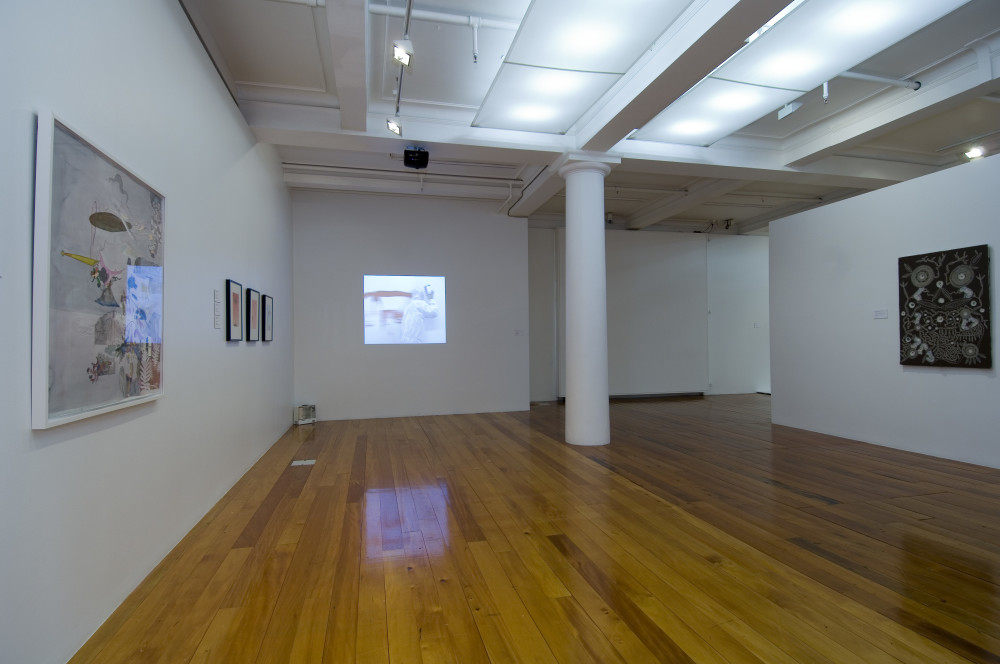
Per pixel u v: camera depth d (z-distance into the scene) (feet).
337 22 11.10
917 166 22.75
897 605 7.63
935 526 10.83
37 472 5.79
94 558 7.00
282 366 21.81
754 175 21.65
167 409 9.59
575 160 18.85
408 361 26.37
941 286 16.63
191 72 11.02
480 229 27.45
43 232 5.79
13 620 5.34
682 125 17.79
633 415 26.32
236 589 8.21
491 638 6.83
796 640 6.75
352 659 6.38
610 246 32.96
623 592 8.08
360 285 25.88
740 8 10.59
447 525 11.06
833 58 13.41
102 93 7.28
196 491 11.17
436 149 18.56
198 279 11.30
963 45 14.48
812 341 21.56
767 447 18.60
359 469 15.83
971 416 15.97
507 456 17.43
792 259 22.45
